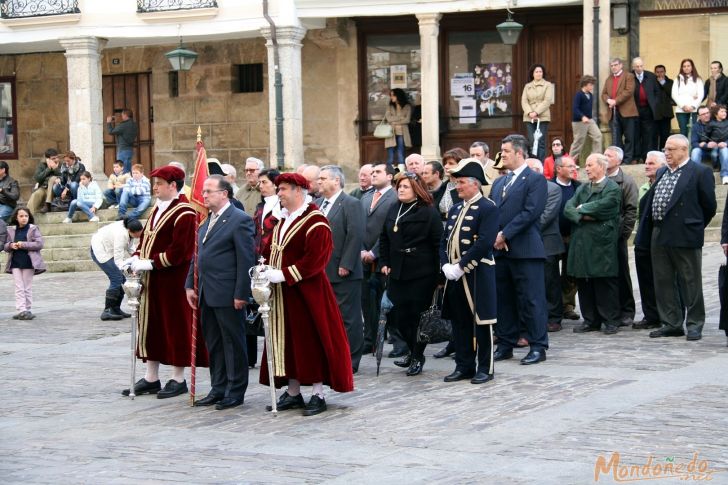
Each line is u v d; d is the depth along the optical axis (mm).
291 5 27891
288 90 28062
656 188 14773
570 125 28156
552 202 15500
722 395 11227
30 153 33812
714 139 23391
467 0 26828
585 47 25703
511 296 13680
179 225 12234
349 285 13180
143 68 32312
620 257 15578
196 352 12328
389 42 29516
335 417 11039
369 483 8594
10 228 19219
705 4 26453
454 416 10781
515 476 8586
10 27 30453
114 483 8891
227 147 31594
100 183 29781
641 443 9438
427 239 12891
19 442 10445
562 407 10930
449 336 12578
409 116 28312
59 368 14406
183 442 10211
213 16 28875
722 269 13883
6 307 20938
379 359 13078
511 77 28531
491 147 28781
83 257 26891
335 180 13195
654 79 24672
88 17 29688
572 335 15344
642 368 12797
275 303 11312
